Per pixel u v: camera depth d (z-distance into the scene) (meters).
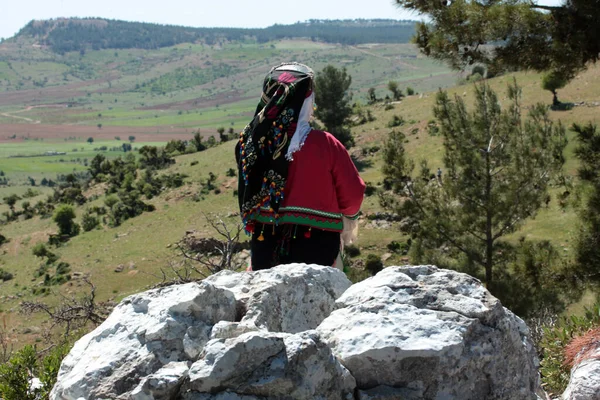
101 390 2.24
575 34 10.91
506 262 17.17
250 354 2.11
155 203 77.38
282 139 3.27
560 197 14.37
